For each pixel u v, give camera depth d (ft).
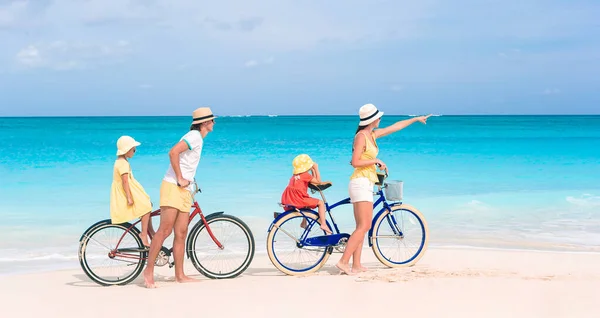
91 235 21.11
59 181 51.39
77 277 22.57
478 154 81.41
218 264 24.12
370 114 22.34
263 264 24.99
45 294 19.75
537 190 47.42
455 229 32.89
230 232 22.72
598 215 36.88
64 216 36.24
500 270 23.07
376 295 19.10
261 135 153.58
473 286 20.13
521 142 113.09
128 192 20.85
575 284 20.39
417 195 44.65
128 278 21.42
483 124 275.80
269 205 39.47
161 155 77.61
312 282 21.22
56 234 31.42
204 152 84.64
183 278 21.72
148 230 21.90
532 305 17.74
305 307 17.76
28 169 60.54
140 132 175.94
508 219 35.63
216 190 45.93
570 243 29.58
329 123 307.17
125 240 22.54
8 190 46.32
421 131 184.55
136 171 57.52
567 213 37.52
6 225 33.53
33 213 37.14
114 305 18.24
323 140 122.11
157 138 136.67
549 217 36.27
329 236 22.91
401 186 23.65
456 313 16.97
